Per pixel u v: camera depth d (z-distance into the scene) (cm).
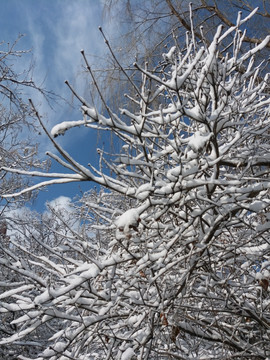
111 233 475
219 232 432
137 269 407
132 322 452
